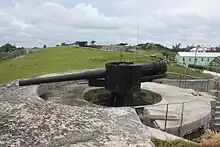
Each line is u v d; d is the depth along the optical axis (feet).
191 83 52.21
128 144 15.65
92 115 20.62
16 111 21.17
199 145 18.35
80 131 17.34
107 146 15.28
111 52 109.09
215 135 24.09
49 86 40.16
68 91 40.27
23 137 16.26
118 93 28.58
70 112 21.18
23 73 53.31
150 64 30.01
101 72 30.48
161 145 16.96
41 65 68.90
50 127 17.87
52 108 22.15
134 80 28.35
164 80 52.54
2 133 16.75
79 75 31.09
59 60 82.12
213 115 36.47
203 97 38.58
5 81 43.42
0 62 77.46
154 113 27.66
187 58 151.53
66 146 15.21
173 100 35.58
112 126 18.48
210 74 73.46
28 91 31.71
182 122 25.86
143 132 17.84
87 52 110.42
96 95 40.70
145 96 41.52
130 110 22.65
